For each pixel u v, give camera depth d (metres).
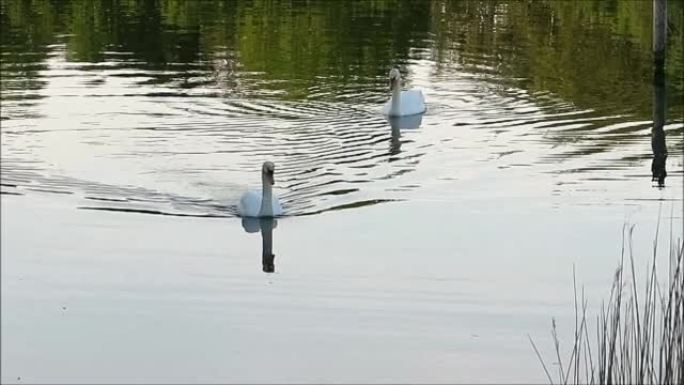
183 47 35.06
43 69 31.62
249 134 25.53
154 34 37.00
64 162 23.20
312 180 22.41
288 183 22.17
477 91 30.25
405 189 21.84
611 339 14.17
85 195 21.20
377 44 36.16
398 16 41.16
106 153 23.84
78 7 41.56
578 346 15.26
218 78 31.08
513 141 25.31
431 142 25.17
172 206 20.78
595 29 39.25
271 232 19.58
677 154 24.22
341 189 21.89
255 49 35.00
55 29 37.50
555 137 25.66
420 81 31.23
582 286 17.31
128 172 22.61
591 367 13.84
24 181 21.91
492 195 21.52
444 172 23.00
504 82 31.22
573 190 21.80
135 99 28.44
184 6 42.25
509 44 36.62
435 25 39.66
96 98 28.44
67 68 31.81
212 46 35.31
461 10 42.69
